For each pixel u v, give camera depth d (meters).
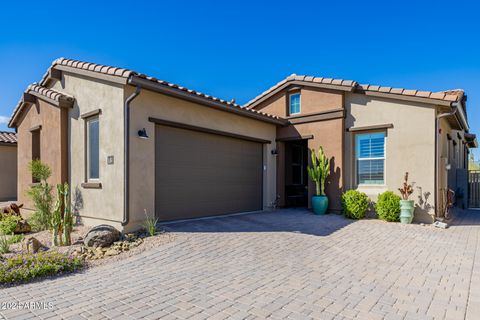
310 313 3.88
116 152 7.92
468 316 3.85
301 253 6.62
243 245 7.08
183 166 9.41
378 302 4.25
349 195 10.69
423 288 4.78
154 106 8.46
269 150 12.88
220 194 10.68
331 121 11.90
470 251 6.89
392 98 10.59
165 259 6.06
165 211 8.84
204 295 4.42
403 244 7.46
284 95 13.38
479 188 14.89
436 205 9.77
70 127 9.67
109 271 5.43
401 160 10.43
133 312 3.87
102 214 8.30
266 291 4.59
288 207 13.71
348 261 6.15
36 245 6.57
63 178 9.62
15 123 12.68
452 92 12.62
